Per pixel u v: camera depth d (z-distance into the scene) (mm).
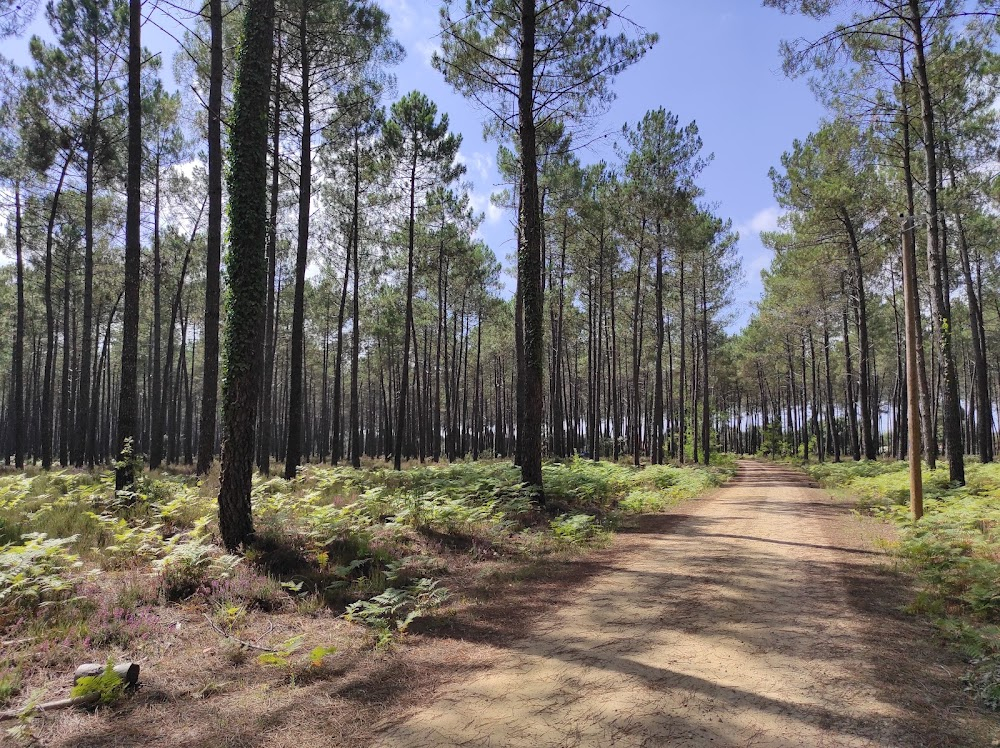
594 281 33594
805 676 4066
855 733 3250
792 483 23516
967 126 19094
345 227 25281
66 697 3775
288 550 7266
